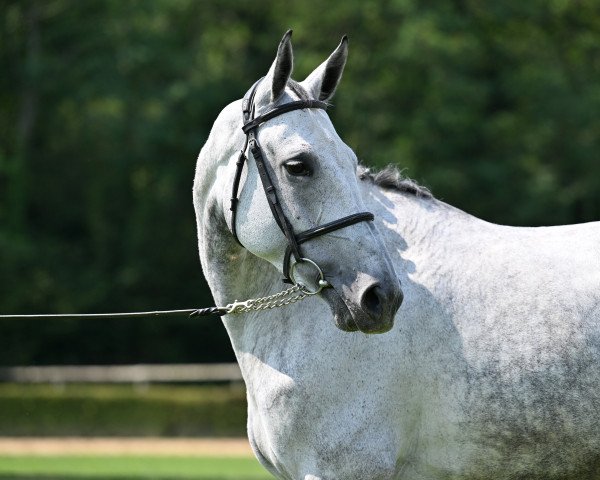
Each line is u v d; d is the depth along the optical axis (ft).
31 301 90.89
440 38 84.48
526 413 15.06
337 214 14.20
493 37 93.76
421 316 15.37
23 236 95.30
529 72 89.35
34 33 98.89
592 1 95.55
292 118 14.60
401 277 15.55
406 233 15.93
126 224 98.63
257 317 15.92
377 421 15.12
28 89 98.68
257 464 46.34
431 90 86.02
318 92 14.93
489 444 15.21
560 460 15.17
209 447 54.90
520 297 15.40
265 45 99.81
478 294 15.46
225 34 101.76
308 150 14.30
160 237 96.78
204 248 16.39
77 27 98.48
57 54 99.35
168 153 99.04
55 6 98.99
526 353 15.12
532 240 16.07
